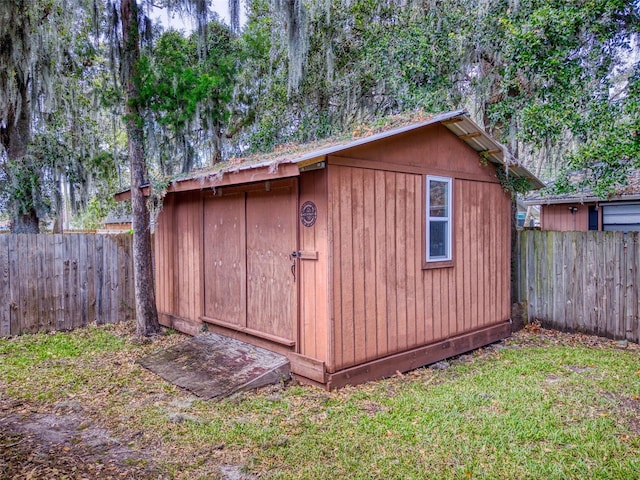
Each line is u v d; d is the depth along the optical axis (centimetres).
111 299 770
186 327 670
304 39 823
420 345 529
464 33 762
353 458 305
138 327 661
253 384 441
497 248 659
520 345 634
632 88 632
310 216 455
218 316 609
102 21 680
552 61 663
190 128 686
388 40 874
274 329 511
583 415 371
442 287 560
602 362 529
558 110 671
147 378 479
